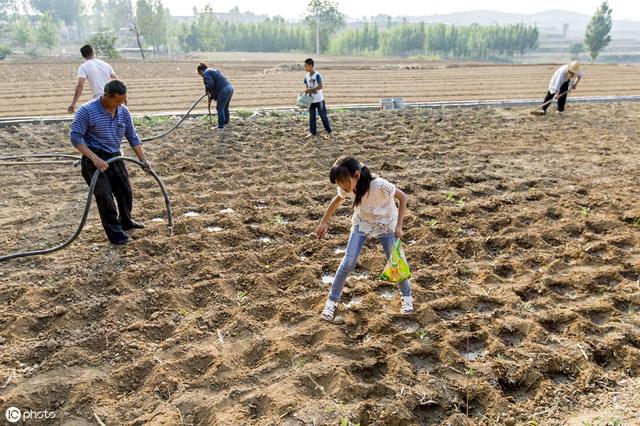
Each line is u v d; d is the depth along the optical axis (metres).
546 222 6.57
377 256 5.61
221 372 3.85
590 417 3.47
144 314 4.61
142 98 16.72
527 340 4.27
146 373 3.87
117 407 3.53
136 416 3.46
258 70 28.56
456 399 3.63
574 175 8.46
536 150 9.98
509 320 4.53
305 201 7.22
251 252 5.65
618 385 3.80
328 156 9.33
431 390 3.69
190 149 9.62
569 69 12.87
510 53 83.25
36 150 9.52
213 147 9.77
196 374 3.89
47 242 5.86
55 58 45.84
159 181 6.02
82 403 3.55
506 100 16.45
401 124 12.09
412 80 22.20
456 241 6.02
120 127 5.62
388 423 3.39
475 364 3.97
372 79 22.34
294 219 6.70
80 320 4.47
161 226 6.27
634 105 15.02
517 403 3.66
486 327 4.42
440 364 4.02
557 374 3.95
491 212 6.99
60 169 8.45
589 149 10.08
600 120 12.76
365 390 3.66
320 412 3.45
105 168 5.32
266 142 10.22
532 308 4.76
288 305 4.72
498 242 6.07
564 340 4.28
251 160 9.01
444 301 4.80
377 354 4.10
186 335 4.27
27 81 21.39
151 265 5.38
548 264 5.57
